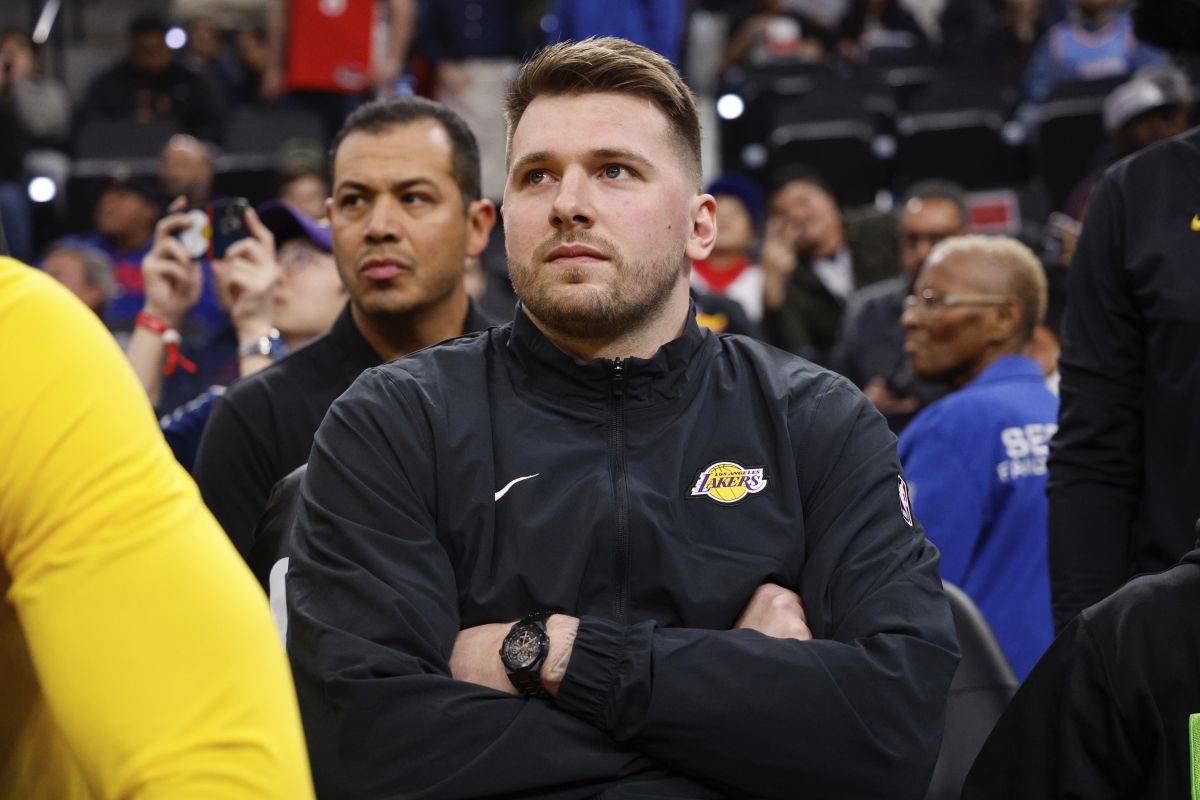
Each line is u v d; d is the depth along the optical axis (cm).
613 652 407
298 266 808
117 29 2873
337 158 704
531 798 405
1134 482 573
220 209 793
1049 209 1706
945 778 520
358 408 454
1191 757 421
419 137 695
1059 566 573
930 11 2816
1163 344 554
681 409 461
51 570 246
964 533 754
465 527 438
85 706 244
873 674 410
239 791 243
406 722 401
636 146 455
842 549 439
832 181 1955
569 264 449
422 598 423
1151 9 649
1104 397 572
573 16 2028
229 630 251
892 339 1282
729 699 401
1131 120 1442
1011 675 545
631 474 445
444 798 399
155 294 790
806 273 1532
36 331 256
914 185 1941
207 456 675
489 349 480
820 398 466
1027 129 2009
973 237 841
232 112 2373
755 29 2523
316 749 407
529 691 411
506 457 449
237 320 789
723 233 1588
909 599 429
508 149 480
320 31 2158
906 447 793
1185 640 427
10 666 283
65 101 2252
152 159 2109
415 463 444
